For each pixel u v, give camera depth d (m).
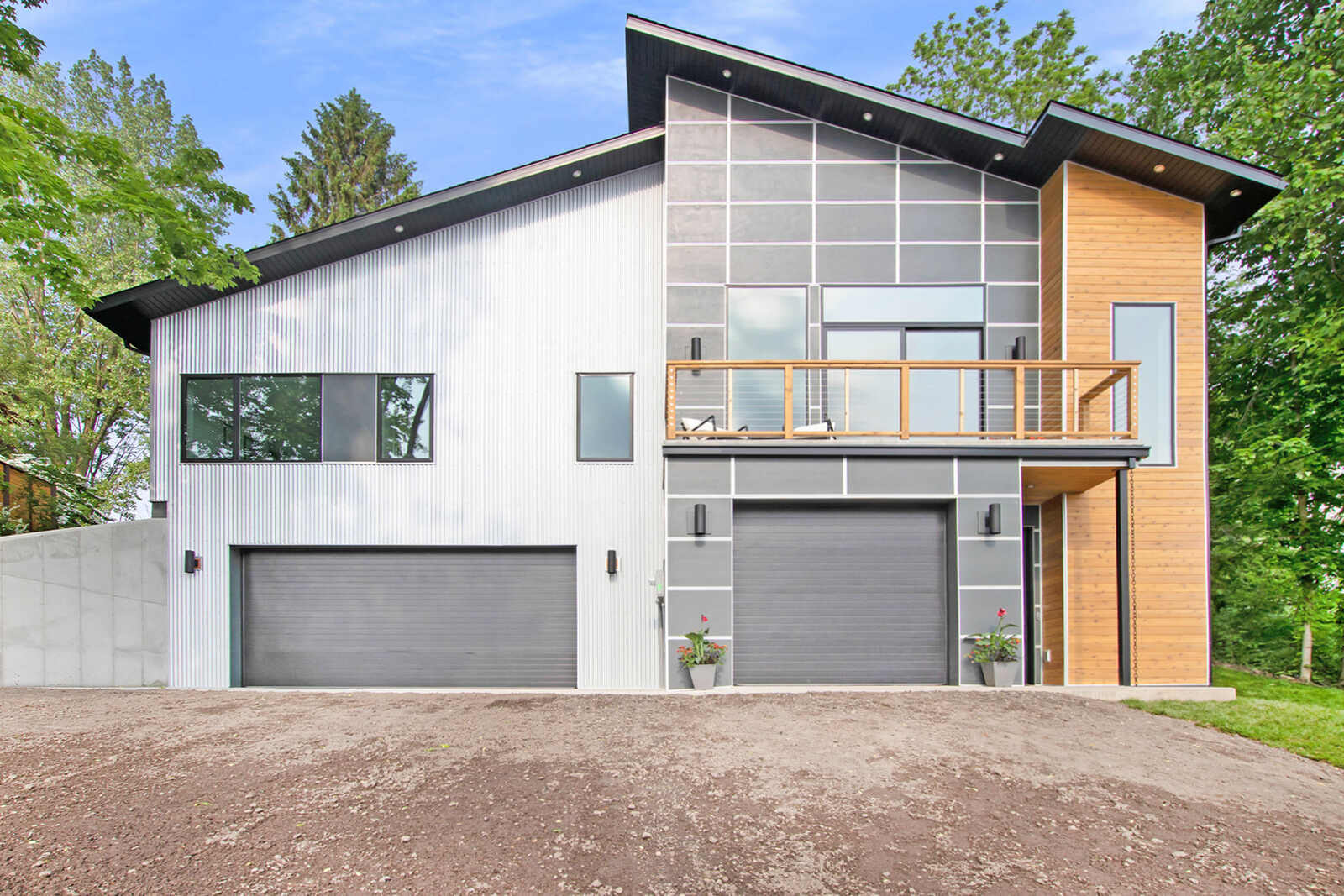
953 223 11.15
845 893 4.27
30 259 10.00
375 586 11.14
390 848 4.77
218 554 11.04
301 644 11.05
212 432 11.25
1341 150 13.68
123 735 7.45
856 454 9.59
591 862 4.59
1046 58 22.84
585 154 11.09
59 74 22.02
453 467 11.16
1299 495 14.94
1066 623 10.25
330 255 11.24
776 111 11.27
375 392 11.27
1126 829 5.19
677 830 5.07
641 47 10.78
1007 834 5.06
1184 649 9.92
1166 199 10.40
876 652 9.80
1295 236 14.30
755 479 9.66
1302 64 13.91
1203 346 10.24
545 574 11.15
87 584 10.77
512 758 6.55
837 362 9.80
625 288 11.40
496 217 11.47
